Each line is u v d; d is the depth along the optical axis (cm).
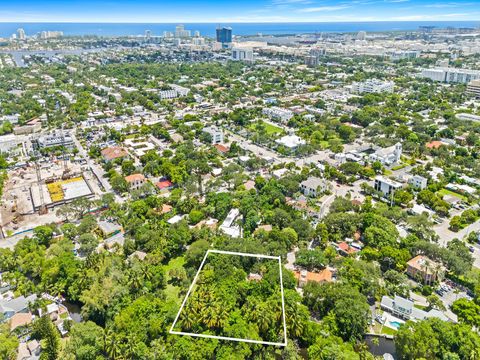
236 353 11900
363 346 12631
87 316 13825
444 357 11612
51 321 13350
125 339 12400
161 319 13038
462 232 19562
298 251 17125
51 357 12225
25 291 15212
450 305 14525
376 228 18150
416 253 17175
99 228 19675
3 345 12031
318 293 13975
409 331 12281
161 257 17050
